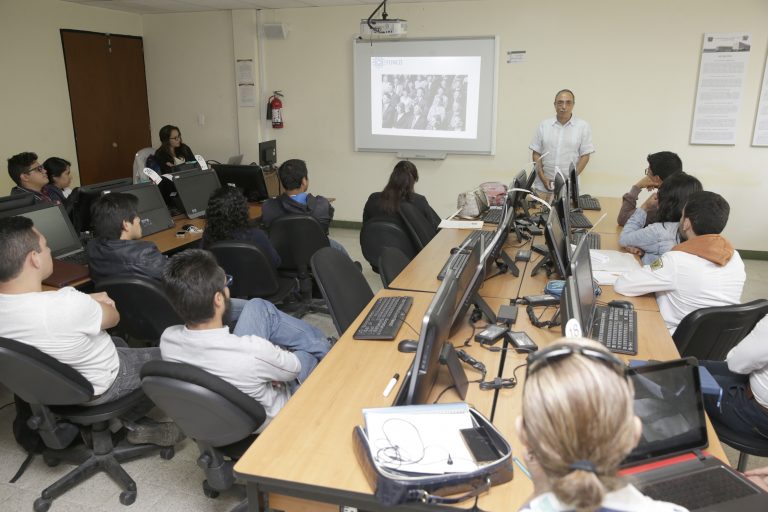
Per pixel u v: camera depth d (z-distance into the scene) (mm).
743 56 5242
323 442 1522
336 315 2385
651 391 1414
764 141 5352
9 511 2230
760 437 1950
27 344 1945
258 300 2295
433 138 6340
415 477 1278
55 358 2029
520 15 5758
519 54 5852
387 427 1459
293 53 6578
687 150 5625
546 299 2516
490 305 2545
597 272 2861
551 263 3020
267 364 1888
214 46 6852
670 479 1324
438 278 2865
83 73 6332
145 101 7215
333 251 2594
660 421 1404
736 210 5609
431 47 6090
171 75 7109
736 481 1322
